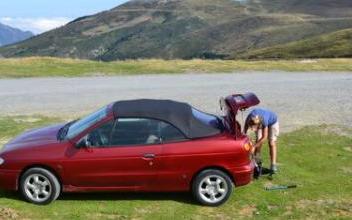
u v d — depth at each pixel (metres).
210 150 9.53
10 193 10.08
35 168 9.48
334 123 16.12
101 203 9.70
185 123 9.73
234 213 9.41
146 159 9.48
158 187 9.65
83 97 21.41
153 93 22.58
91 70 31.75
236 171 9.59
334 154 12.97
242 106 9.74
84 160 9.47
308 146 13.53
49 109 18.55
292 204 9.77
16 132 14.78
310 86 25.30
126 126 9.64
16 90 23.56
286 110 18.34
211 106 19.09
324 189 10.52
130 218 9.05
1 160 9.58
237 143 9.60
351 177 11.32
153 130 9.64
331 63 38.19
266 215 9.30
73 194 10.12
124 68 32.94
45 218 8.95
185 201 9.91
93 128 9.62
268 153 12.80
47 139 9.89
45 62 34.25
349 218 9.17
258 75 31.02
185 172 9.57
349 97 21.50
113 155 9.48
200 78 28.92
